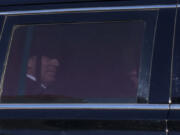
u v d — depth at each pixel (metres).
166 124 2.56
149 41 2.81
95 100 2.73
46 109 2.75
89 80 2.81
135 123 2.59
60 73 2.88
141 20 2.89
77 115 2.68
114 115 2.63
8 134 2.71
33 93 2.85
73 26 2.97
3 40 3.01
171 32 2.81
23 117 2.73
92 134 2.62
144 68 2.75
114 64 2.82
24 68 2.94
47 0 3.07
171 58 2.74
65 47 2.94
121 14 2.92
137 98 2.68
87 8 2.98
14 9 3.08
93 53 2.88
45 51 2.96
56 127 2.67
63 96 2.79
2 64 2.96
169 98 2.63
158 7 2.89
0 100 2.86
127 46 2.85
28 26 3.03
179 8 2.87
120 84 2.76
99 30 2.93
